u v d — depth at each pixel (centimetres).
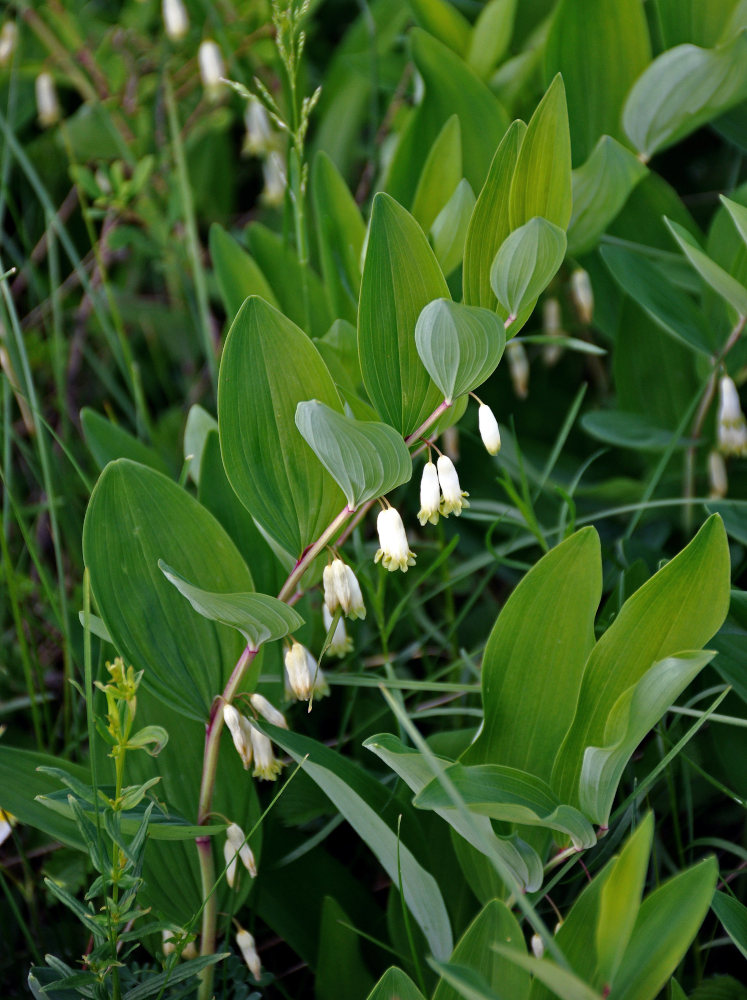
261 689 73
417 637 83
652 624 62
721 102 80
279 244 83
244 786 69
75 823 65
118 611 65
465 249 64
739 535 75
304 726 80
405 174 84
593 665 63
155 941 69
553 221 64
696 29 81
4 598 87
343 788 63
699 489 85
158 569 65
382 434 60
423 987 66
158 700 69
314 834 76
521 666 64
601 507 87
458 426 86
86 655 62
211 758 67
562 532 78
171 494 65
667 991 69
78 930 74
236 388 62
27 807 65
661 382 85
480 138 83
